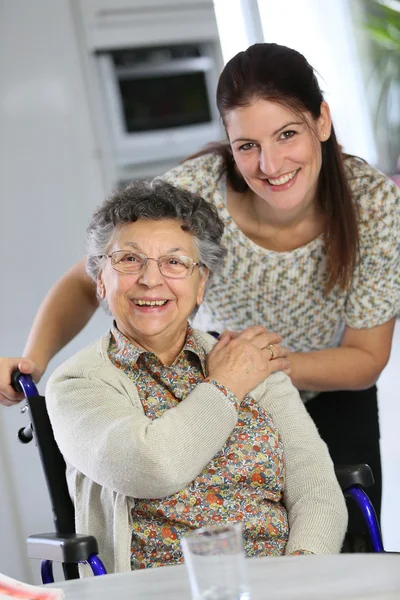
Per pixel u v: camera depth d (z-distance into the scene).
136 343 1.92
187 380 1.89
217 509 1.79
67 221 4.20
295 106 1.96
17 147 4.15
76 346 3.93
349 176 2.21
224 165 2.27
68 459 1.82
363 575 1.25
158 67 4.86
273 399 1.96
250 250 2.25
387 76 5.43
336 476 1.90
